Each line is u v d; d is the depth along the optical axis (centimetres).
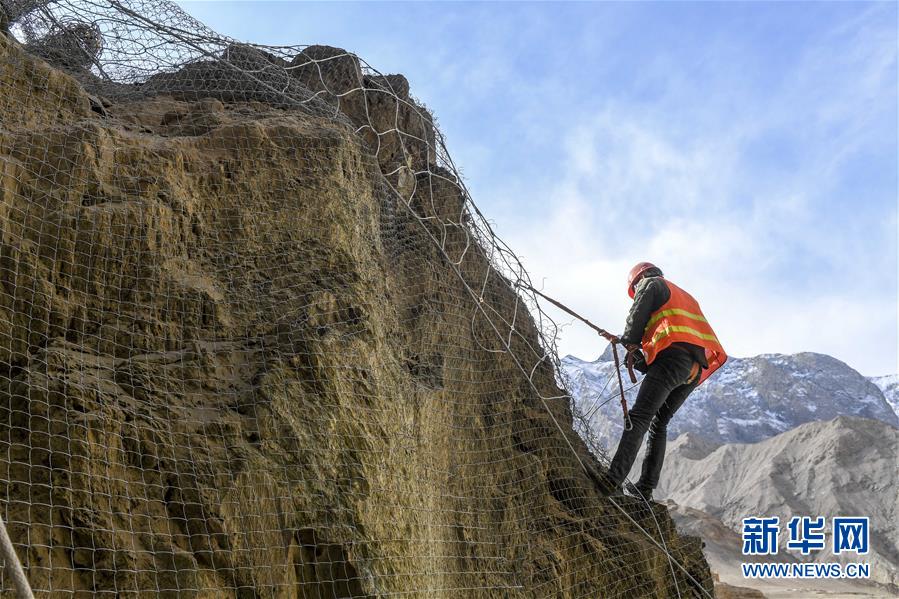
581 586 606
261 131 534
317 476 422
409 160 698
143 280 443
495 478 593
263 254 497
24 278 411
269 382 431
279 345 457
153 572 354
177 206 476
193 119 565
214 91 604
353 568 413
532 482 629
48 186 443
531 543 593
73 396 373
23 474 353
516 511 593
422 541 466
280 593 390
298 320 470
